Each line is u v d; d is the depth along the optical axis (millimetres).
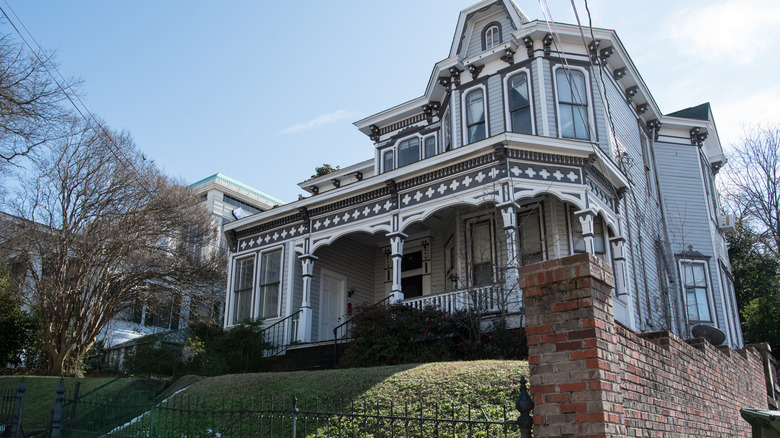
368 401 8773
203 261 26734
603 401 4469
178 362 14578
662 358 6328
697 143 22609
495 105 18234
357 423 8102
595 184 15633
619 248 15992
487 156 15117
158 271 23953
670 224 21031
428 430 7453
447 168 15820
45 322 19625
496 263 15336
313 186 26141
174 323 29844
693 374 7238
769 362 13930
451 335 13180
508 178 14578
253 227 20641
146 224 23281
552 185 14688
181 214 24703
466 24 20078
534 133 17156
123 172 22469
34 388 15547
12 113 15461
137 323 27891
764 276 27641
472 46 20047
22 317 21938
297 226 19328
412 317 13336
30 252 20766
